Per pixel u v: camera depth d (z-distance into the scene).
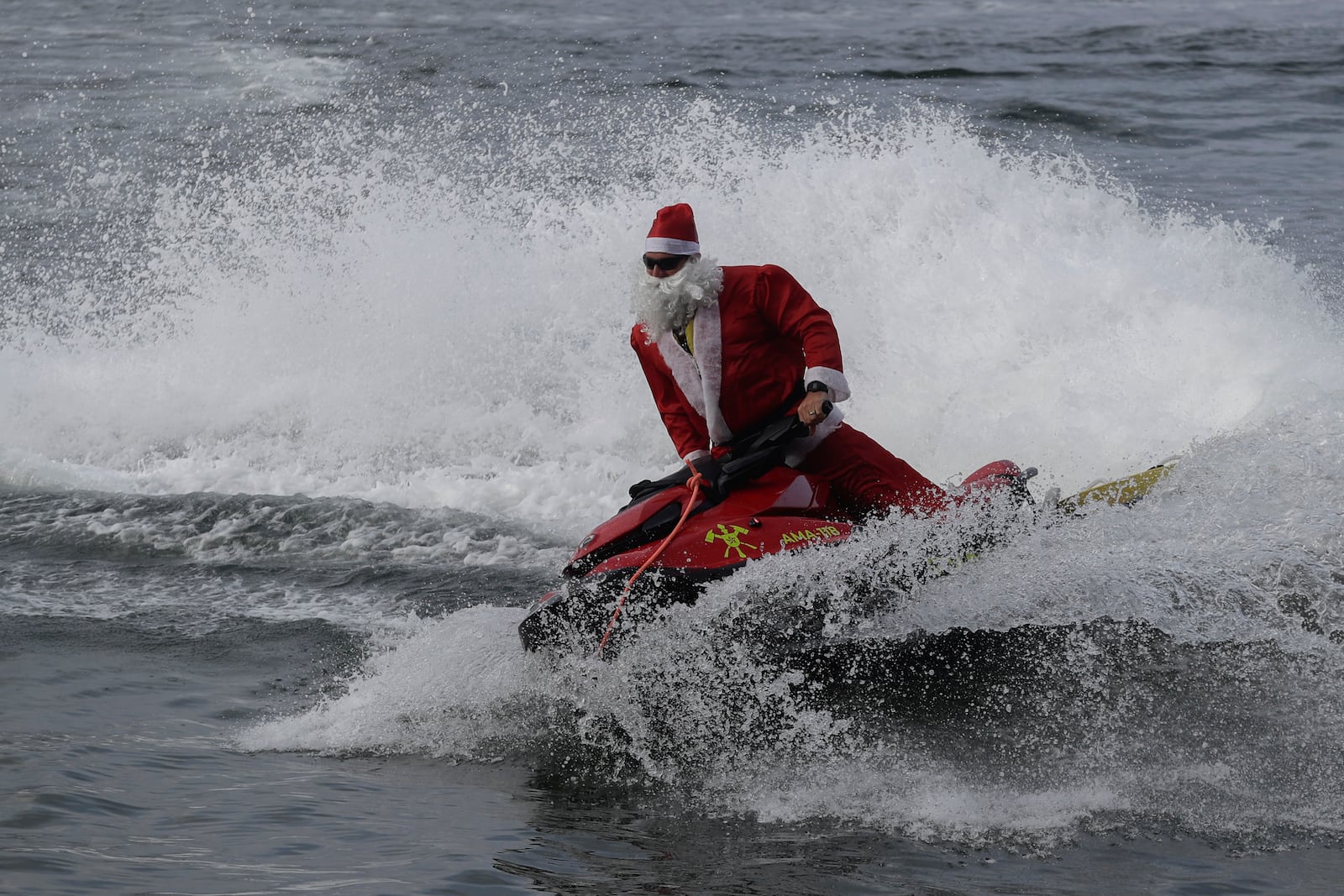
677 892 11.75
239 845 12.69
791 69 88.12
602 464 29.81
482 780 15.08
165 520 26.70
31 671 18.77
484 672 18.08
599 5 147.75
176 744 16.00
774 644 15.93
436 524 26.41
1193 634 16.73
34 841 12.48
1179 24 117.12
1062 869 12.29
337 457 30.86
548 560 24.58
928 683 16.77
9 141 64.38
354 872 12.07
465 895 11.59
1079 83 80.75
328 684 18.62
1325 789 14.10
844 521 17.66
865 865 12.44
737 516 16.80
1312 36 105.56
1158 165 56.03
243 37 114.12
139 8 141.88
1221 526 18.66
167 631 20.92
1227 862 12.41
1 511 27.17
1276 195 49.75
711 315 17.03
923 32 113.50
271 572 24.05
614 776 15.13
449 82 82.31
